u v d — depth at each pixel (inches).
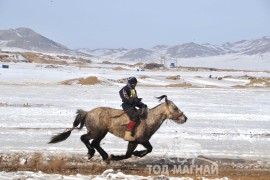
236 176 451.5
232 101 1417.3
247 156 567.2
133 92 467.5
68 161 503.5
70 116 882.8
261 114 1047.6
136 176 391.2
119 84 2274.9
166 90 1913.1
